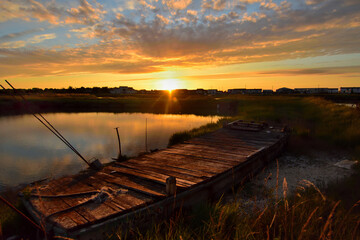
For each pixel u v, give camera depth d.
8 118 31.75
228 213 3.75
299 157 10.35
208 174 5.85
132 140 16.48
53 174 10.12
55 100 52.47
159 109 45.84
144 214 4.06
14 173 10.24
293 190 6.20
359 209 4.37
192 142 10.46
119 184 5.12
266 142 10.26
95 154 13.20
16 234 4.40
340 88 124.88
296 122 18.00
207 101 52.66
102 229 3.53
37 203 4.24
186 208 4.91
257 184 7.13
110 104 53.69
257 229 3.27
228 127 14.59
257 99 48.69
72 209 3.90
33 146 15.20
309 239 3.07
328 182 6.71
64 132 20.00
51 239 3.40
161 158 7.62
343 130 13.48
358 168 7.93
